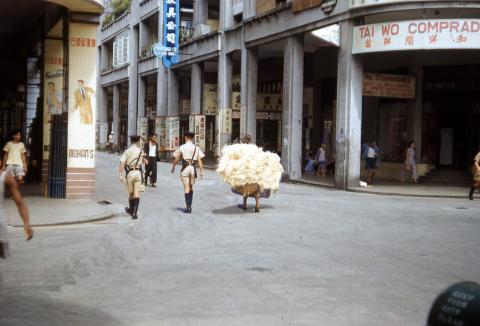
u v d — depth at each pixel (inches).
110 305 258.2
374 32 863.7
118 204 649.0
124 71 2133.4
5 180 207.8
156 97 2046.0
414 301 268.4
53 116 657.6
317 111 1291.8
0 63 959.0
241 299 267.9
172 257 366.9
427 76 1044.5
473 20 811.4
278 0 1184.2
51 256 362.3
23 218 212.1
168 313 245.9
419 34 826.2
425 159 1048.8
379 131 1137.4
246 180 587.8
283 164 1098.1
